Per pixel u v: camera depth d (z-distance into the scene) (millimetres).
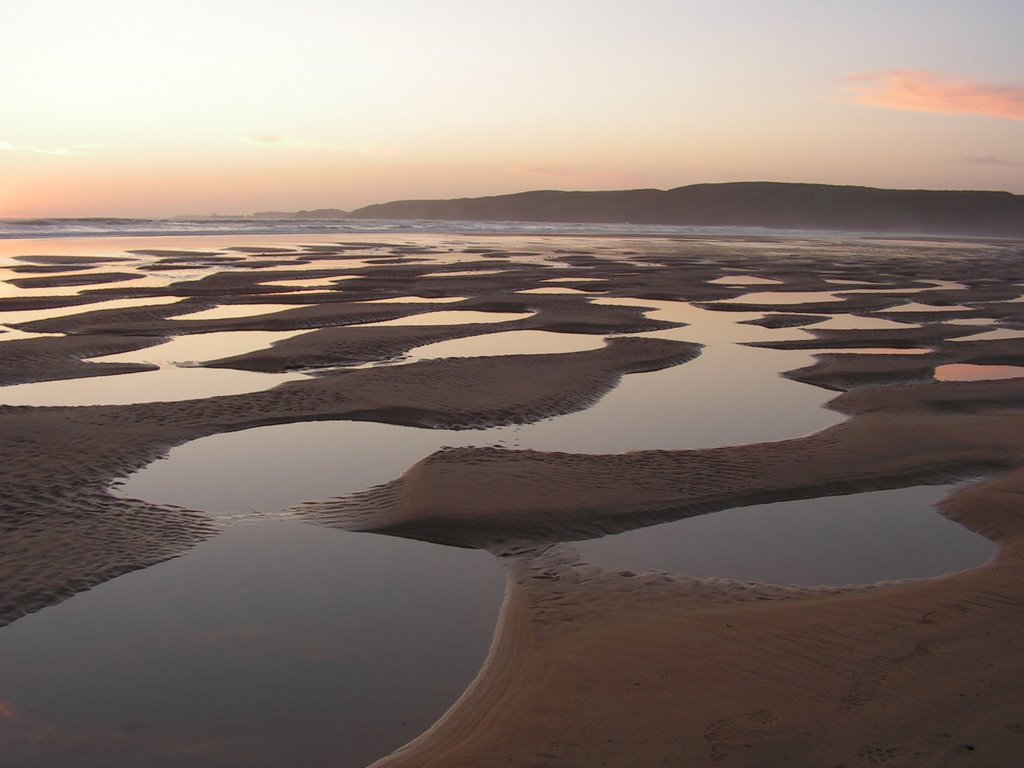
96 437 13469
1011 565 9078
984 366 21031
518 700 6598
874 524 10711
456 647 7633
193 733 6355
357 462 12820
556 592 8594
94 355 20750
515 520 10352
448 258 56750
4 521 10203
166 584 8812
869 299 34875
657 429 14891
